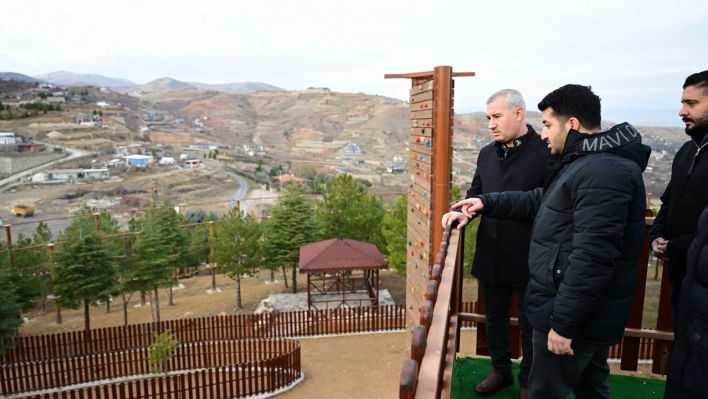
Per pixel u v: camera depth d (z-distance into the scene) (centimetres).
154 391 1398
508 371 377
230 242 2838
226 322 2097
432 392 155
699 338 213
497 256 362
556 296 237
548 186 273
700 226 225
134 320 2847
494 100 370
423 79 923
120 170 18975
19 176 17375
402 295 2962
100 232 2617
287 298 2841
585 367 270
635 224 236
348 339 2055
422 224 953
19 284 2616
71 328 2769
